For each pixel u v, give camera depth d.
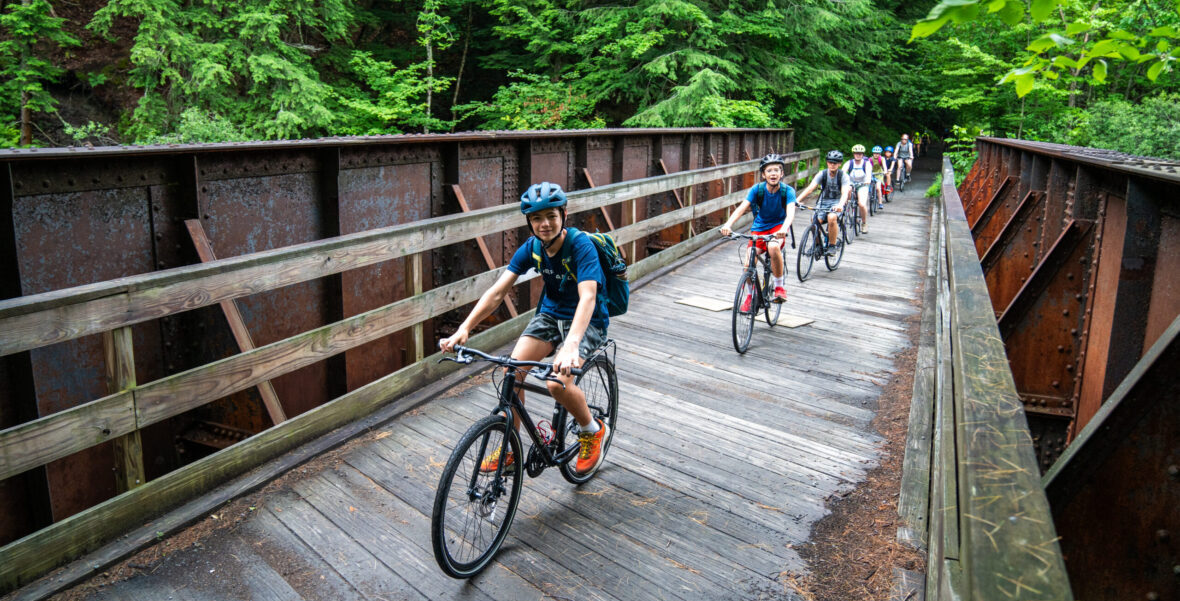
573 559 3.51
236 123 17.30
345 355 5.89
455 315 7.24
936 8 2.08
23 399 3.80
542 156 8.73
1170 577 2.02
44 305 3.10
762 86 22.34
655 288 9.15
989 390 1.81
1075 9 14.20
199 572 3.37
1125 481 2.05
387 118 20.02
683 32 21.61
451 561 3.20
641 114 20.61
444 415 5.17
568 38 23.92
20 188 3.75
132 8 15.72
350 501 4.01
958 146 23.39
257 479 4.10
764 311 7.89
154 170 4.45
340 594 3.24
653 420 5.16
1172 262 3.17
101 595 3.17
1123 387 2.06
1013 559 1.12
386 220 6.36
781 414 5.31
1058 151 5.73
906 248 12.34
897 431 5.04
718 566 3.47
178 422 4.87
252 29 17.53
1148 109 16.64
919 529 3.74
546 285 3.66
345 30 20.22
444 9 25.00
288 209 5.44
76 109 18.25
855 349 6.85
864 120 33.03
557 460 3.83
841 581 3.35
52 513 3.98
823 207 9.91
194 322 4.75
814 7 22.62
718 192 15.09
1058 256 4.82
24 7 15.14
